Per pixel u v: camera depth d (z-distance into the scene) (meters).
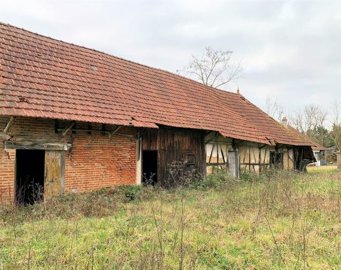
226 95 29.61
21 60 14.29
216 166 21.92
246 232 9.01
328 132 70.75
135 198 14.19
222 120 22.92
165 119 17.70
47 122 13.26
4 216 10.66
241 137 22.55
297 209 11.01
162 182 17.84
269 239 8.40
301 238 8.36
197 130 20.30
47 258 6.96
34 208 11.51
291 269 6.73
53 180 13.38
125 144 16.16
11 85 12.58
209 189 17.58
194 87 25.41
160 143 17.94
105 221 10.09
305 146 31.69
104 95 16.03
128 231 8.77
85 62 17.66
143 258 6.57
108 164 15.37
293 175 21.47
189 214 10.79
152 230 8.98
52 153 13.43
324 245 7.98
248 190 15.58
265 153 27.03
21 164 15.62
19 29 15.97
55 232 8.86
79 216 10.74
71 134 14.04
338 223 9.78
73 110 13.52
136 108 16.83
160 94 20.34
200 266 6.91
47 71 14.84
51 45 16.81
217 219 10.32
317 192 14.64
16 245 7.89
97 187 14.88
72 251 7.42
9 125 12.07
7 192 12.07
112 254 7.31
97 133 14.99
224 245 8.03
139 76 20.62
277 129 30.25
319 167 47.97
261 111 32.03
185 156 19.52
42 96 13.14
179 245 7.81
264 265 6.97
